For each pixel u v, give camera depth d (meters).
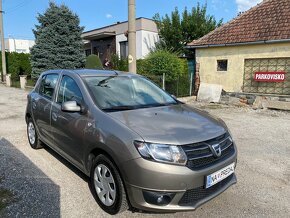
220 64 13.06
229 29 13.02
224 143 3.28
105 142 3.07
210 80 13.34
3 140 6.02
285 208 3.39
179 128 3.09
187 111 3.83
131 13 9.20
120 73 4.62
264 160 5.04
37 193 3.62
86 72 4.32
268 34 11.24
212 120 3.58
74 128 3.66
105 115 3.32
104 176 3.23
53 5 18.89
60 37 18.59
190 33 20.58
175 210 2.79
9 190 3.68
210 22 21.14
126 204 3.04
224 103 11.84
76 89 3.96
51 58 18.47
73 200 3.47
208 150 3.00
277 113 9.86
